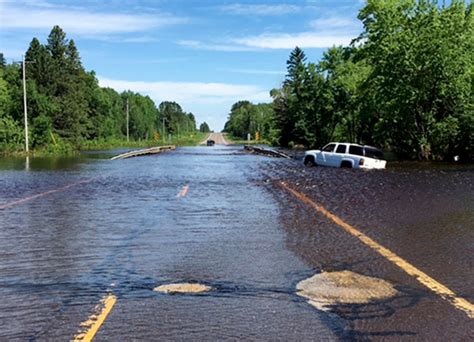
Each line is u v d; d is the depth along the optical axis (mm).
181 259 7738
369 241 9141
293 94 105188
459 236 9594
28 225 10836
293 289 6176
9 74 88062
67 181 22641
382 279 6633
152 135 159750
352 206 14117
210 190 18672
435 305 5566
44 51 89750
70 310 5418
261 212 12906
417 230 10258
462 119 40594
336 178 24484
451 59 40469
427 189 18953
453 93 41344
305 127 87062
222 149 87500
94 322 5055
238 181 22844
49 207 13773
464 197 16281
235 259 7742
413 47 41344
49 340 4609
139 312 5344
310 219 11742
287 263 7492
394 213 12688
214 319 5129
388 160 42219
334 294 5965
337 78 79375
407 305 5566
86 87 108312
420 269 7141
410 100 41625
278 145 111125
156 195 16859
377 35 44094
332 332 4777
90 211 12992
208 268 7191
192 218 11859
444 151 42344
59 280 6605
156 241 9125
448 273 6922
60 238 9391
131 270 7094
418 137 43375
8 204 14414
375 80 46156
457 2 41812
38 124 71000
